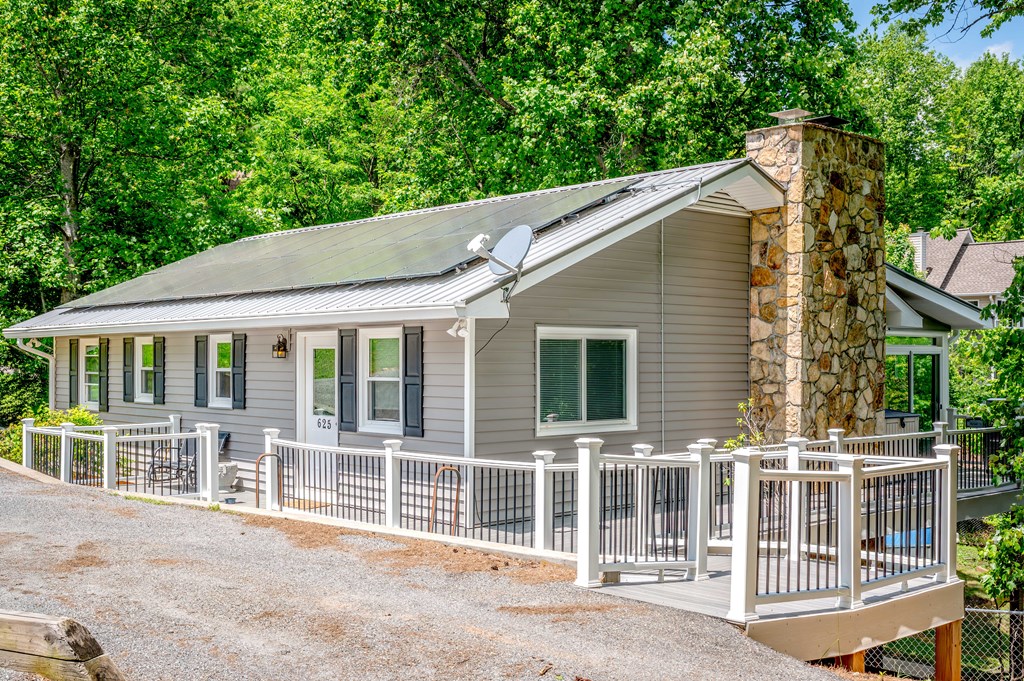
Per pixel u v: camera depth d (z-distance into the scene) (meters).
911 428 19.06
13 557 9.05
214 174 26.97
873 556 9.79
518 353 12.27
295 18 31.98
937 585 8.96
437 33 25.28
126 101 24.94
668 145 24.45
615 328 13.20
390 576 8.77
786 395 14.27
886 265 17.12
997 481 15.88
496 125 26.28
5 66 23.58
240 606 7.61
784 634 7.50
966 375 20.42
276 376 15.45
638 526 8.86
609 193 14.04
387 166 33.50
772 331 14.51
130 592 7.90
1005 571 13.98
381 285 12.82
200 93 27.91
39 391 25.67
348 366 13.91
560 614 7.64
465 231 14.33
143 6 25.11
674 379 13.90
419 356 12.61
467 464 10.51
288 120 31.44
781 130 14.45
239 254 19.78
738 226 14.76
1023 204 14.62
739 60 24.08
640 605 7.95
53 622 4.31
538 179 24.92
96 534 10.31
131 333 17.86
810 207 14.30
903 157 42.50
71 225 25.19
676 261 13.95
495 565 9.23
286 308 13.26
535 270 11.35
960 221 15.27
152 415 18.38
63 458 14.73
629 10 23.83
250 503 14.42
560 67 24.27
